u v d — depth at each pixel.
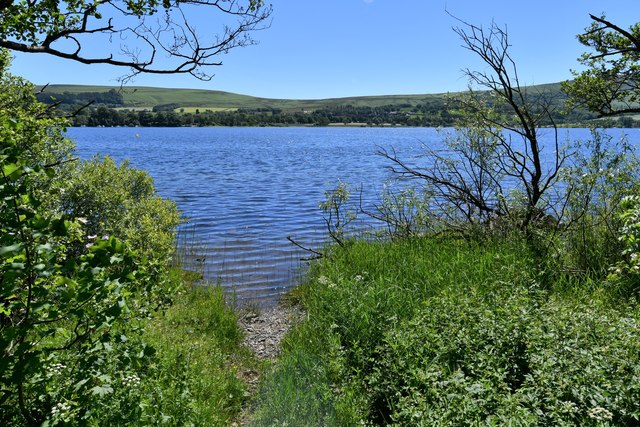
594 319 5.87
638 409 4.26
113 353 4.43
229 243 16.11
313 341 7.66
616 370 4.79
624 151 9.62
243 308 10.00
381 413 5.48
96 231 10.48
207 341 7.86
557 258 9.05
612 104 11.31
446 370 5.47
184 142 107.75
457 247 10.69
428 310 6.90
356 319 7.47
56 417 3.49
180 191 30.61
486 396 4.69
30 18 6.16
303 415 5.70
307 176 40.62
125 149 77.00
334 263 11.17
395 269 9.70
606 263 8.61
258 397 6.27
